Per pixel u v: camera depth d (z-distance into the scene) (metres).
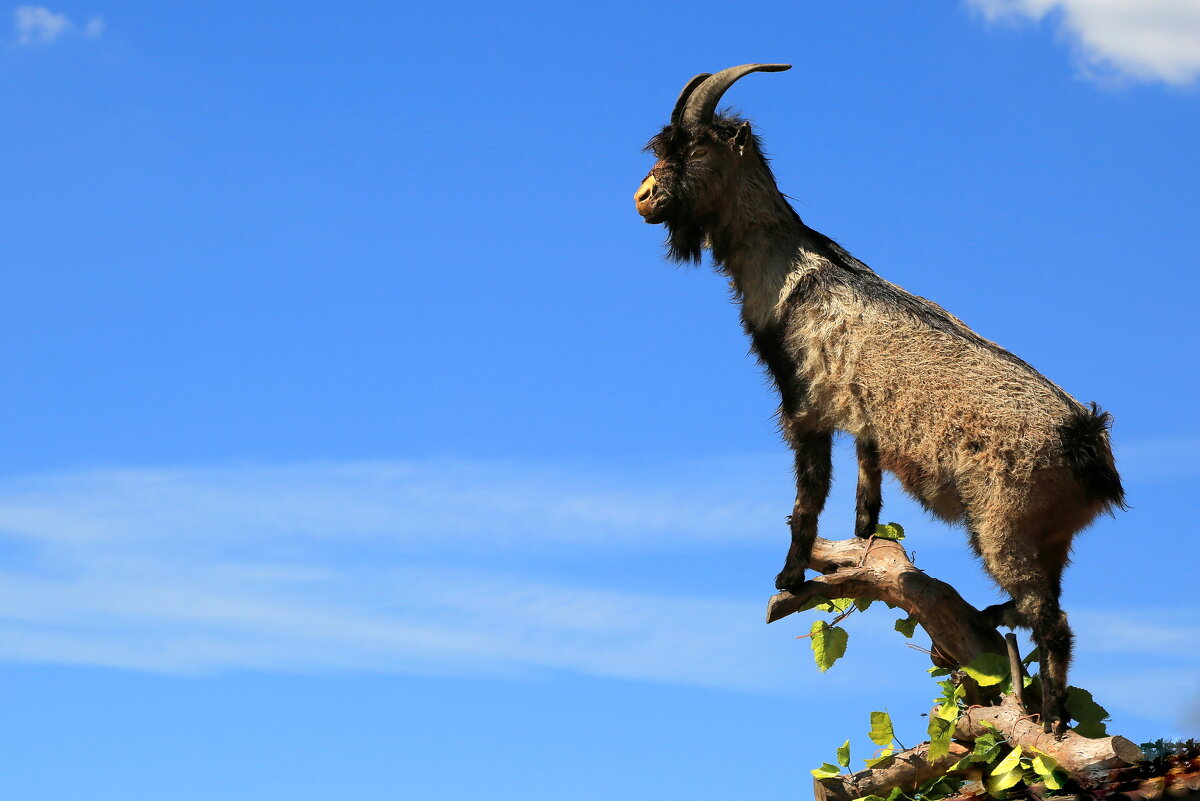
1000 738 8.25
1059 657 7.89
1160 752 7.78
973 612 8.83
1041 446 7.86
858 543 9.48
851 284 8.95
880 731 8.91
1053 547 8.16
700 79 9.59
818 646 9.35
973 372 8.22
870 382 8.56
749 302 9.39
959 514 8.38
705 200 9.38
